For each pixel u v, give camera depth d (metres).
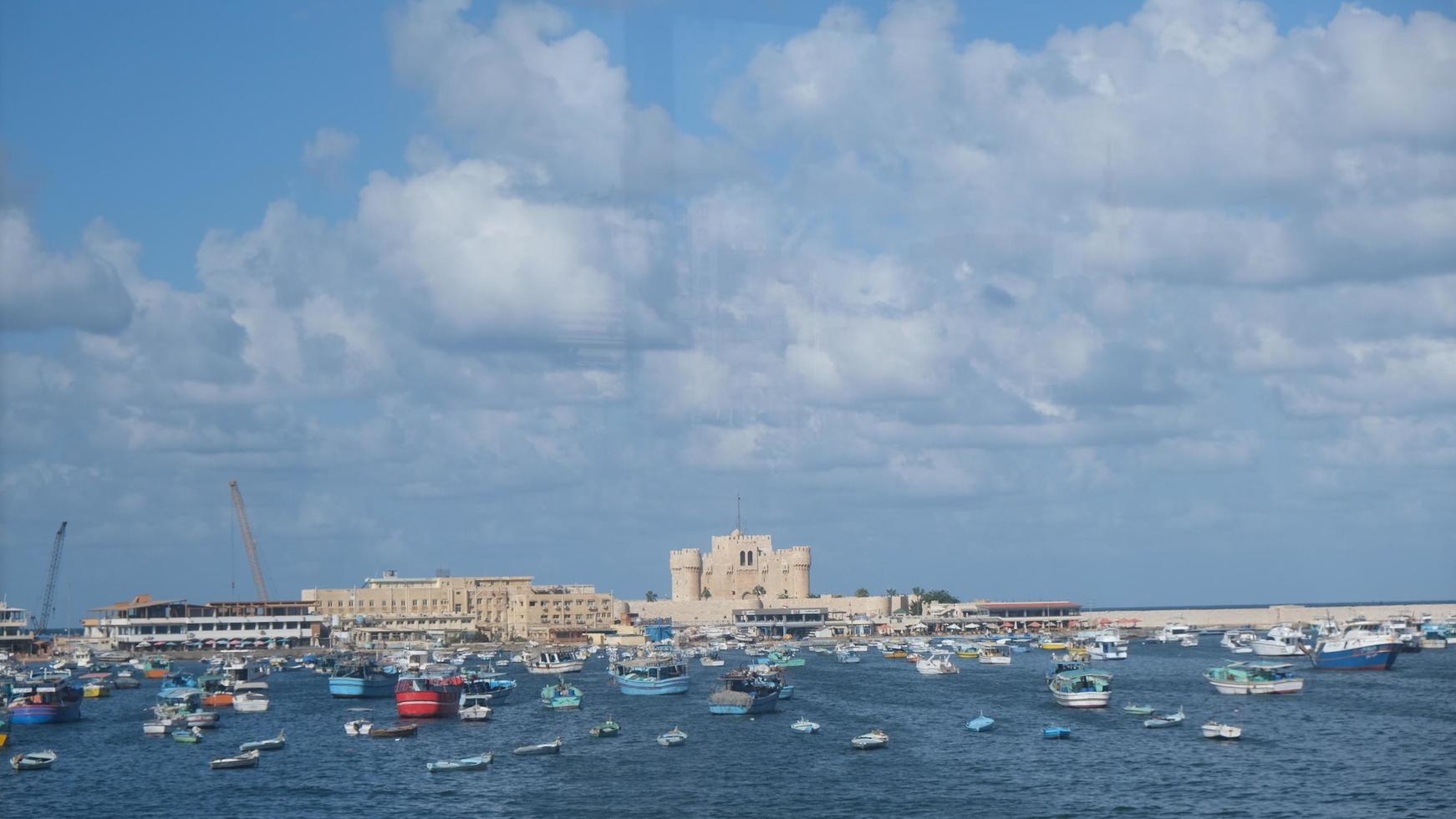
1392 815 92.88
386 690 187.62
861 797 101.25
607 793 104.25
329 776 114.06
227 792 107.44
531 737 136.12
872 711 157.88
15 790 110.06
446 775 113.12
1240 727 130.88
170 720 147.50
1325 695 161.75
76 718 160.50
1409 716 140.62
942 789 103.81
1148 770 110.38
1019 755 119.25
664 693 183.38
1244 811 94.62
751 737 134.25
